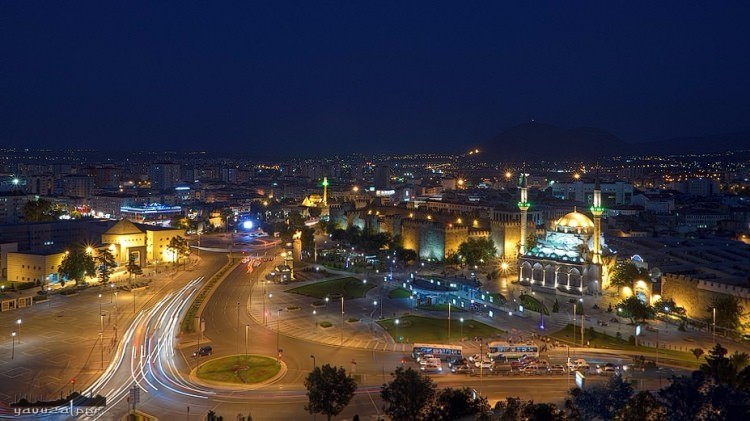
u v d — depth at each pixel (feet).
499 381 508.94
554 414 348.18
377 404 459.73
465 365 530.27
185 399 472.85
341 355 579.07
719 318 651.66
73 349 593.42
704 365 453.99
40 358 566.77
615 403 377.71
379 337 638.12
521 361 539.70
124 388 495.82
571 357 569.23
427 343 614.75
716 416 351.05
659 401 375.45
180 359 566.77
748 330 639.76
